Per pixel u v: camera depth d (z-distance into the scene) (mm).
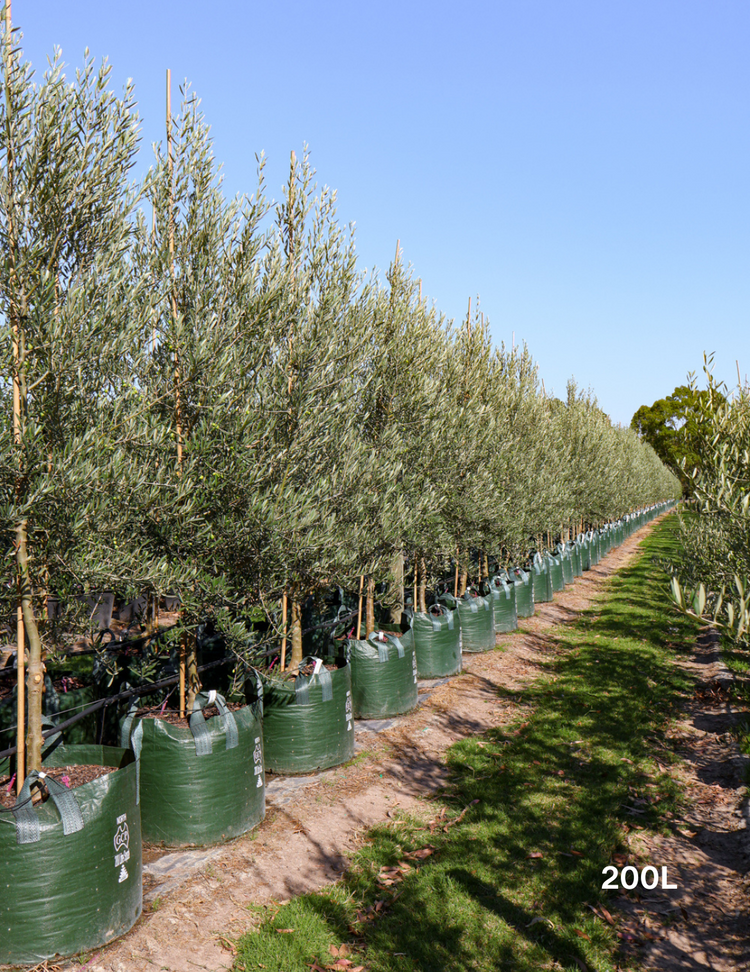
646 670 11336
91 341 4449
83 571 4344
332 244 7387
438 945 4523
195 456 5461
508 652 12500
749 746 7590
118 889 4309
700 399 7863
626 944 4621
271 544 5785
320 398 7027
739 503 6547
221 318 5812
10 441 3963
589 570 25484
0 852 3936
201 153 6004
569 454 21938
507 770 7395
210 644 8633
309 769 7008
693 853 5785
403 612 10797
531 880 5324
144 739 5504
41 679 4520
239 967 4230
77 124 4461
